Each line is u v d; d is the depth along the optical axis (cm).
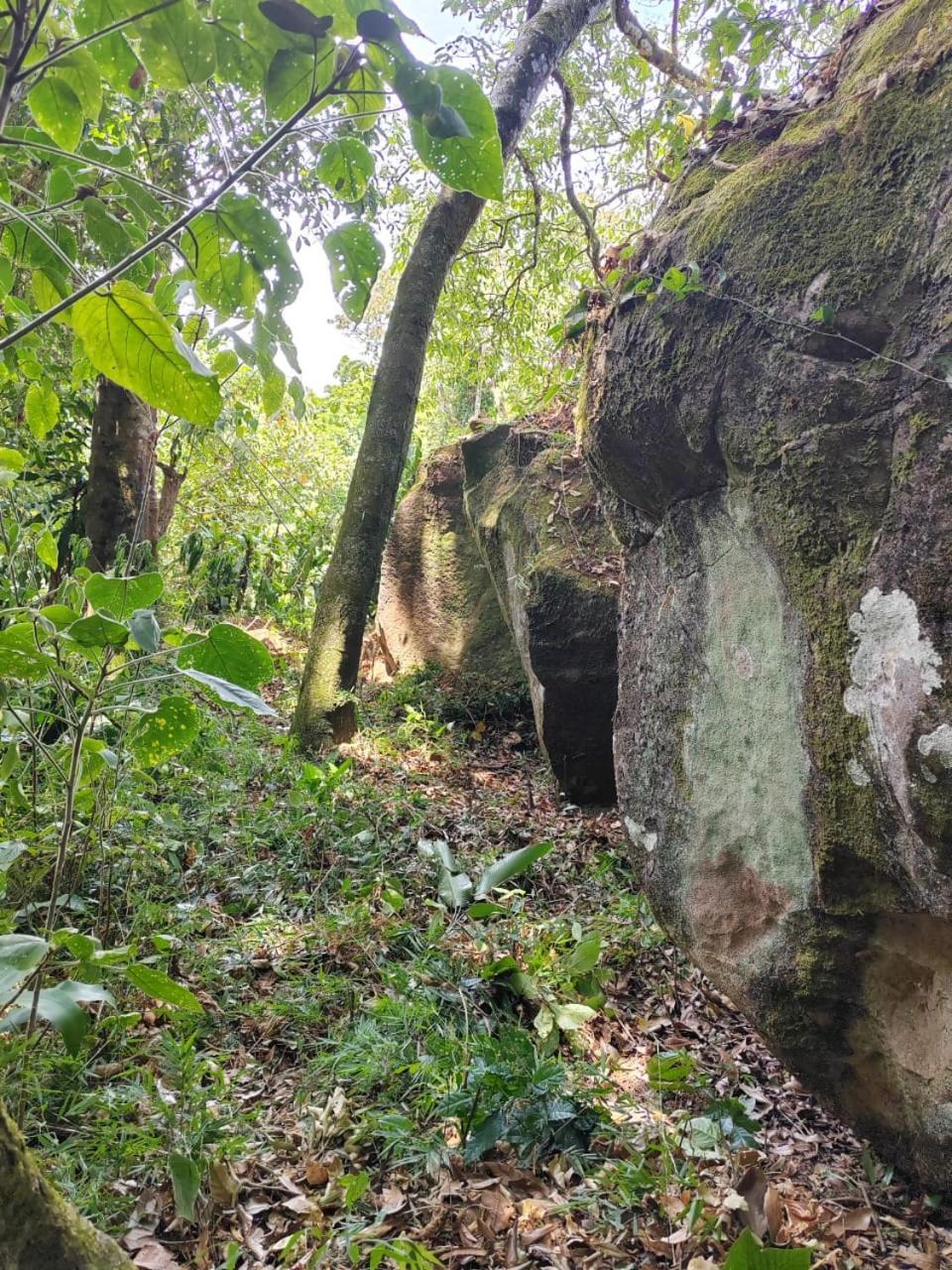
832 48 279
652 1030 294
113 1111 200
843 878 211
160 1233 178
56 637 173
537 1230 187
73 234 160
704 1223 191
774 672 233
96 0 119
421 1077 230
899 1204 212
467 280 914
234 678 168
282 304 155
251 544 898
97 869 297
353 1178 184
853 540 200
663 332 255
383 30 100
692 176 282
